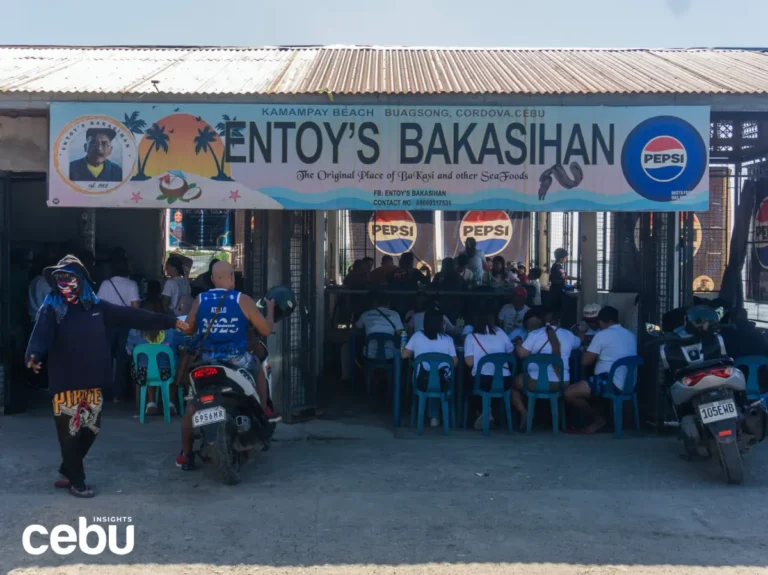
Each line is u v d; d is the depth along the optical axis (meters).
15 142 7.48
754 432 6.05
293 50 10.42
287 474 6.06
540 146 6.86
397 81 7.56
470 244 14.08
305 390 7.99
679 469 6.27
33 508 5.24
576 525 5.00
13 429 7.29
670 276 7.49
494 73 8.26
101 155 6.82
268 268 7.51
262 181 6.85
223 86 7.17
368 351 9.17
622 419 7.99
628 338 7.41
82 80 7.43
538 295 12.63
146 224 11.55
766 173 8.77
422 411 7.36
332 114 6.83
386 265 12.59
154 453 6.57
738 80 7.59
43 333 5.19
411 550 4.59
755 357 6.90
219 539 4.74
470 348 7.45
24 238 11.04
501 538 4.77
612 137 6.86
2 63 8.59
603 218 9.98
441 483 5.86
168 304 8.23
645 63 9.08
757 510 5.30
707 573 4.32
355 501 5.42
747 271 8.95
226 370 5.54
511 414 7.79
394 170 6.86
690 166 6.86
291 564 4.40
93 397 5.42
